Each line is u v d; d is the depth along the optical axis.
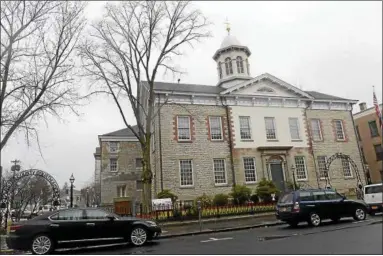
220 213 20.95
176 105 28.52
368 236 11.27
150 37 23.17
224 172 28.48
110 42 22.66
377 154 41.03
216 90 31.50
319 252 9.36
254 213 21.69
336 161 32.62
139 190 42.69
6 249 13.70
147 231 13.09
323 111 33.91
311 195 16.03
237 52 37.03
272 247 10.74
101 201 41.66
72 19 21.38
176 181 26.80
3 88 18.03
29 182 28.55
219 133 29.38
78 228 12.17
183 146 27.75
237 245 11.59
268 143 30.45
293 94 32.91
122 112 22.72
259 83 31.67
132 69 23.23
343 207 16.34
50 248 11.70
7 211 19.17
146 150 22.16
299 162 31.16
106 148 43.59
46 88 19.55
